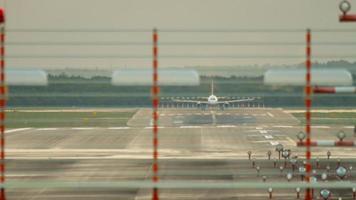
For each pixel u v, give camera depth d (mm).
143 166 145500
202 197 116062
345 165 147625
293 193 119562
